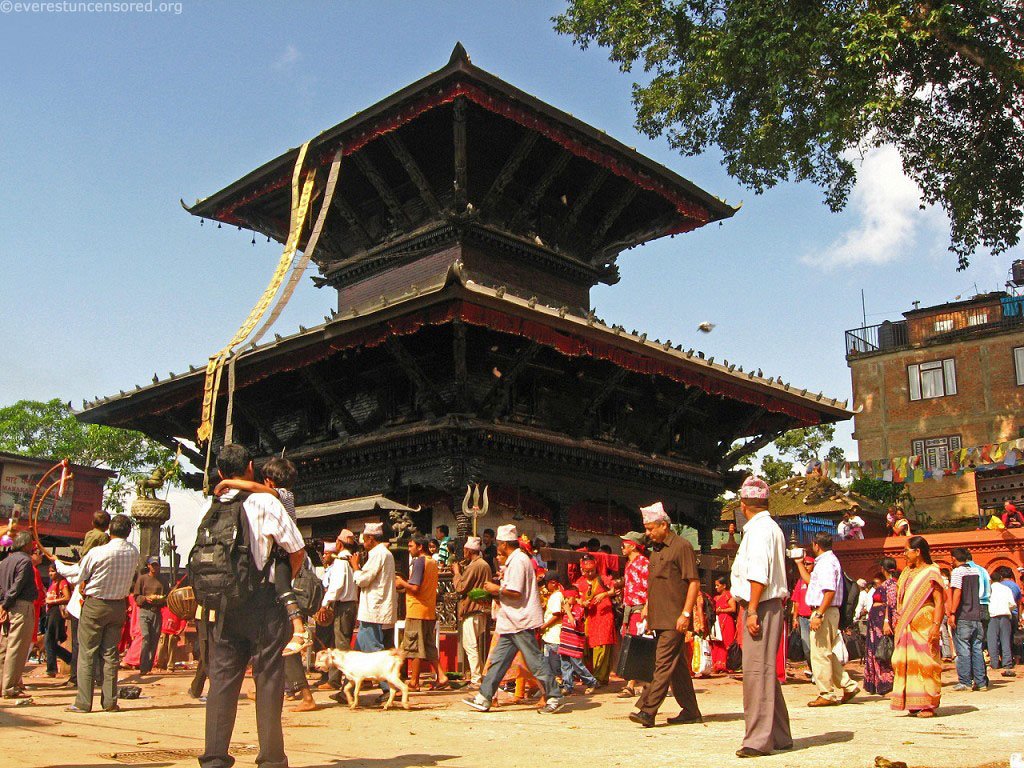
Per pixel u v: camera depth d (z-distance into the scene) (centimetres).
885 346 4862
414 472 1931
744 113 1930
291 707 1055
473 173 2164
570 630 1223
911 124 1953
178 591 957
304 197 1098
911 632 950
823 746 721
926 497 4491
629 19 1891
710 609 1764
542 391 2077
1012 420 4372
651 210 2520
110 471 4212
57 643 1534
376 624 1114
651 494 2306
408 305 1673
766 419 2572
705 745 743
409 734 831
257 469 2347
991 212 1950
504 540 1039
